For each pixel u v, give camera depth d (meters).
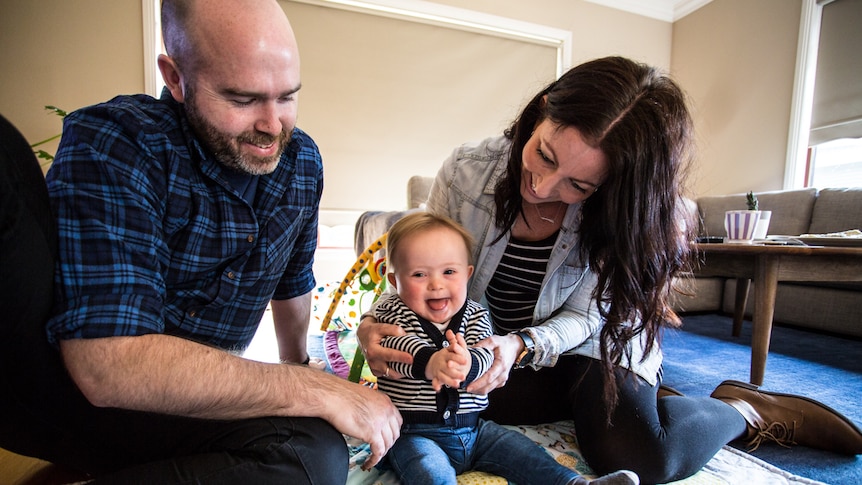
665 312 0.94
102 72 2.68
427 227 0.94
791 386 1.55
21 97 2.56
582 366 1.03
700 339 2.26
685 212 0.91
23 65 2.56
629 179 0.77
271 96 0.60
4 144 0.44
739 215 1.71
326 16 3.19
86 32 2.64
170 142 0.63
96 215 0.54
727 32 3.66
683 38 4.04
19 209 0.43
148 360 0.52
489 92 3.66
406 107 3.43
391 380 0.89
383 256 1.45
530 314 1.10
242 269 0.73
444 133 3.55
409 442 0.83
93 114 0.60
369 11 3.28
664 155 0.78
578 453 0.98
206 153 0.66
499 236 1.02
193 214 0.66
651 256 0.83
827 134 3.06
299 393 0.61
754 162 3.47
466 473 0.88
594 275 1.03
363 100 3.32
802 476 0.96
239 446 0.56
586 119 0.74
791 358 1.91
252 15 0.57
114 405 0.53
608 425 0.89
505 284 1.09
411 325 0.90
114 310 0.52
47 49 2.59
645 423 0.86
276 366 0.63
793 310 2.52
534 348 0.92
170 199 0.63
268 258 0.75
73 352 0.51
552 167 0.80
